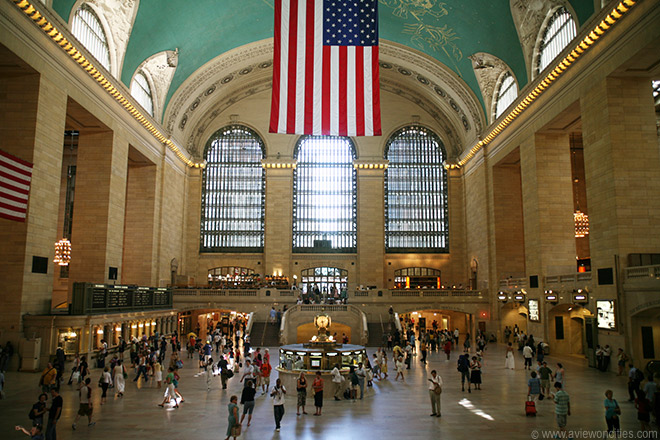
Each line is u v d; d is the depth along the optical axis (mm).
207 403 15273
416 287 45250
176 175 41125
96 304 22391
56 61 22281
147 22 28438
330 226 46344
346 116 21234
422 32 34406
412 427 12570
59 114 22641
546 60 28328
